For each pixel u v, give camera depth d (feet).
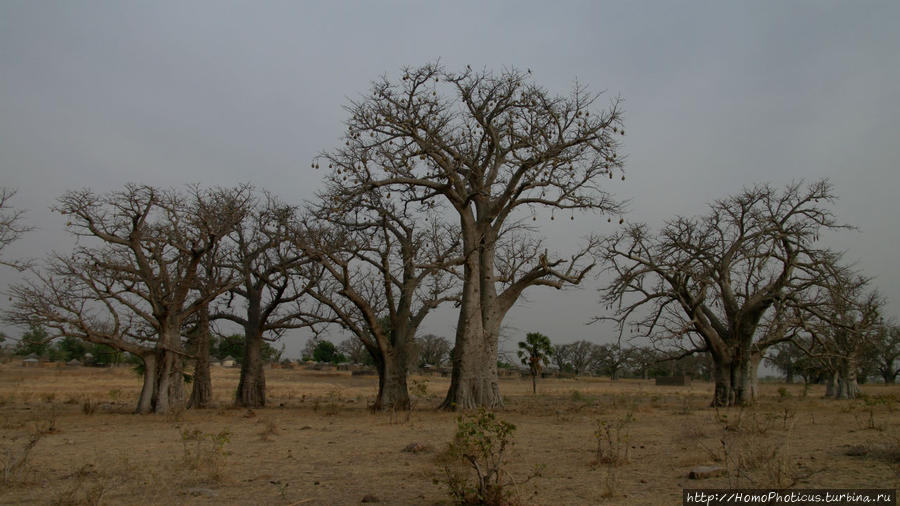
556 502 20.66
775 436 37.14
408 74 63.77
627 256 80.38
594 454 31.99
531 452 33.04
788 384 205.46
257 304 80.84
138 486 24.23
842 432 38.88
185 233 65.77
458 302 75.25
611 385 190.08
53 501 21.30
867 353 119.75
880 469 24.36
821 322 77.30
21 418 56.59
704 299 76.54
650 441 37.11
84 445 37.50
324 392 129.29
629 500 20.67
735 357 76.02
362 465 29.43
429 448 34.27
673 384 201.98
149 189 63.26
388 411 64.59
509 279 73.31
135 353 64.28
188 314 68.13
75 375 185.57
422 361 247.70
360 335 69.77
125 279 62.23
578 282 69.36
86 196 60.80
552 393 129.29
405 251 71.77
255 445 37.52
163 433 44.96
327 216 63.57
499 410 64.75
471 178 69.21
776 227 76.07
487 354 66.80
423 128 64.75
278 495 22.62
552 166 65.51
